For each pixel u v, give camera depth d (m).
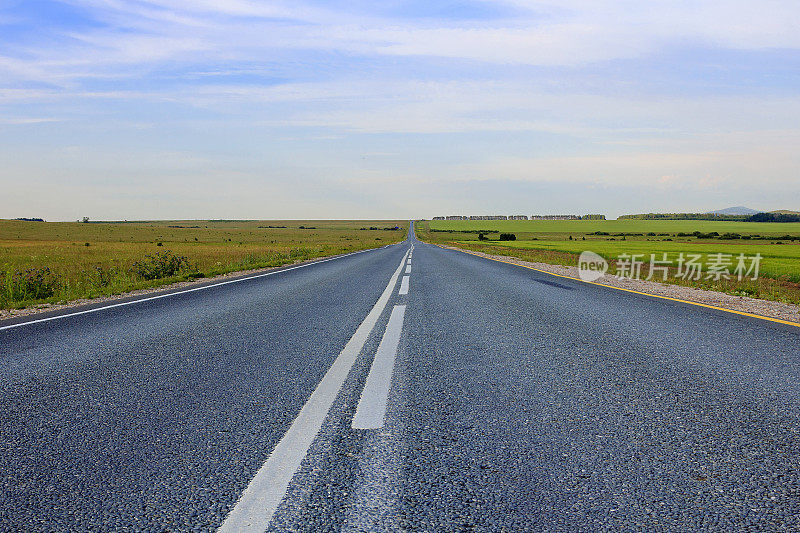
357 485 2.11
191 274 15.27
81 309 7.91
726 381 3.71
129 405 3.16
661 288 11.40
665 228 175.75
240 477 2.18
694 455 2.42
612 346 4.93
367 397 3.31
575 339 5.29
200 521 1.84
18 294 10.77
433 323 6.31
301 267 19.12
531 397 3.32
